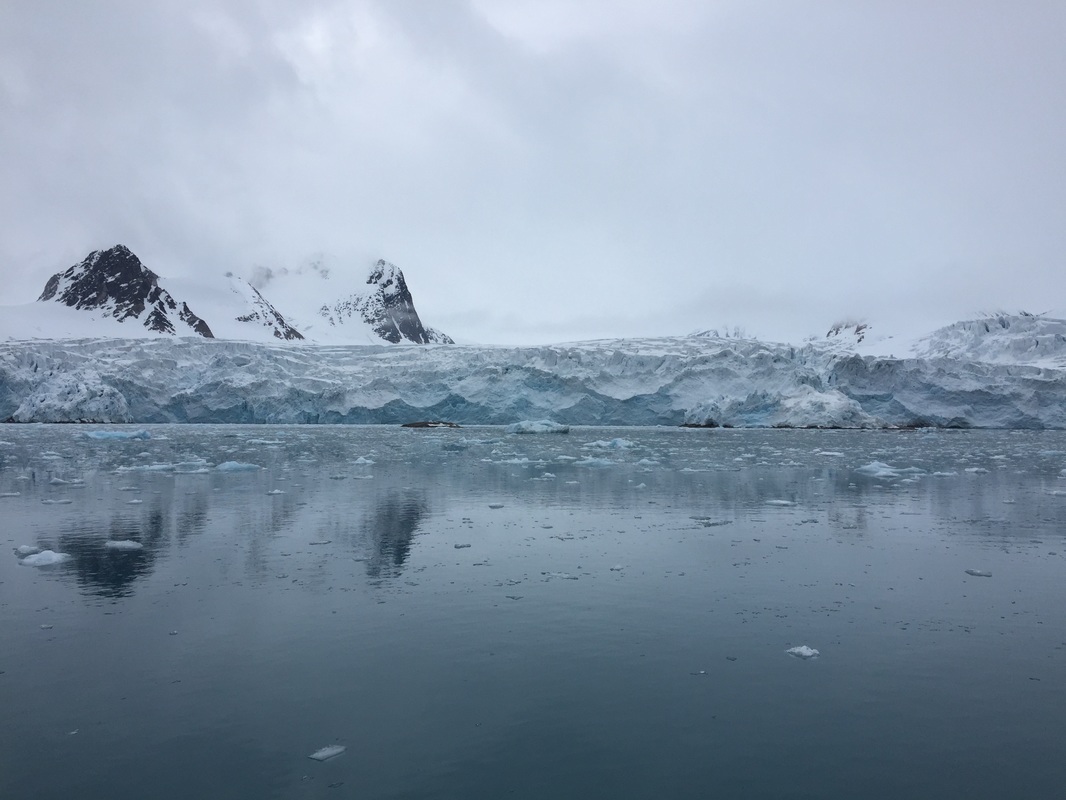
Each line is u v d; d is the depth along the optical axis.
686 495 16.66
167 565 9.41
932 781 4.21
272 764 4.41
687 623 7.07
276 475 21.20
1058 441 43.88
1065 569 9.30
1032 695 5.39
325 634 6.71
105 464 24.84
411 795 4.06
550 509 14.37
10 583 8.50
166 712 5.11
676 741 4.70
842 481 19.97
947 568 9.35
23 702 5.28
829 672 5.84
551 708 5.17
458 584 8.48
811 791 4.10
